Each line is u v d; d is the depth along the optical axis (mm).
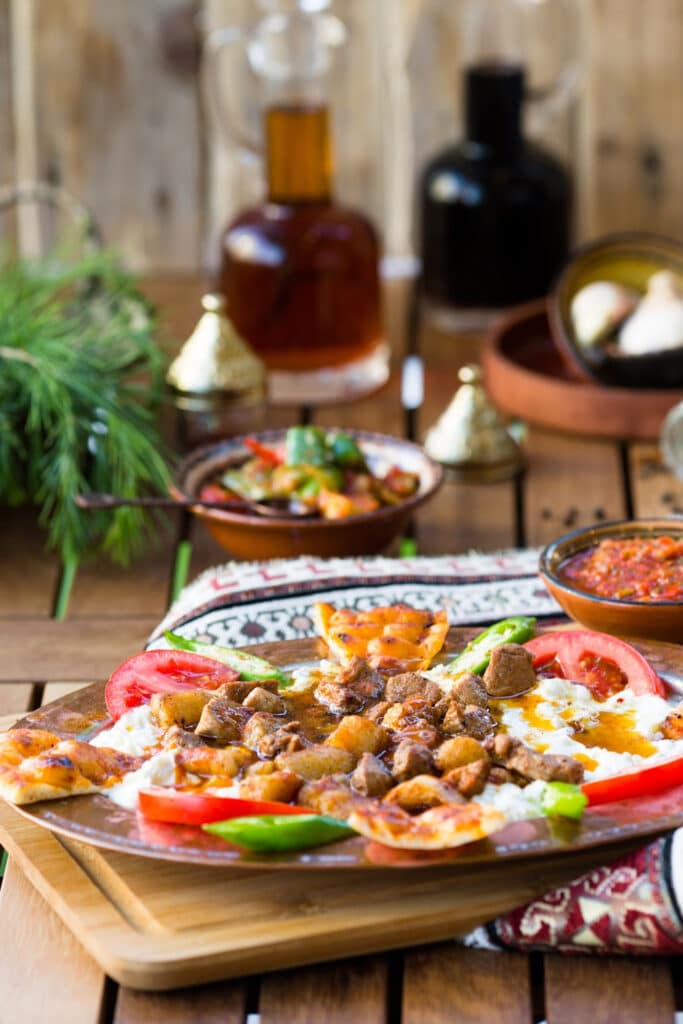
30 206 4051
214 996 1598
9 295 3018
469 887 1652
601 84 3898
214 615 2283
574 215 3941
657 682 1916
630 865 1629
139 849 1608
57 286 3180
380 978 1610
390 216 4082
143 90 3959
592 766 1744
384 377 3371
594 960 1634
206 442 2975
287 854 1600
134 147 4008
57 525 2643
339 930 1601
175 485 2551
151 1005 1585
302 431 2600
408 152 4016
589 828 1630
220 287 3268
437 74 3938
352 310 3195
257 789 1667
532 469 2961
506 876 1667
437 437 2934
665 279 3100
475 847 1602
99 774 1729
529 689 1918
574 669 1979
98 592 2562
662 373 3025
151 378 3307
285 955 1598
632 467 2953
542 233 3545
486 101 3486
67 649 2357
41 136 3998
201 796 1645
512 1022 1548
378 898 1641
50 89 3963
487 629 2059
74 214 3680
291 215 3168
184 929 1612
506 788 1694
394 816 1614
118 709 1892
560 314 3100
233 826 1596
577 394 3031
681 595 2158
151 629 2424
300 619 2287
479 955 1643
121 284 3219
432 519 2775
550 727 1833
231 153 3998
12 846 1767
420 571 2410
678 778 1705
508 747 1728
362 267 3193
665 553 2232
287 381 3240
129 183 4035
